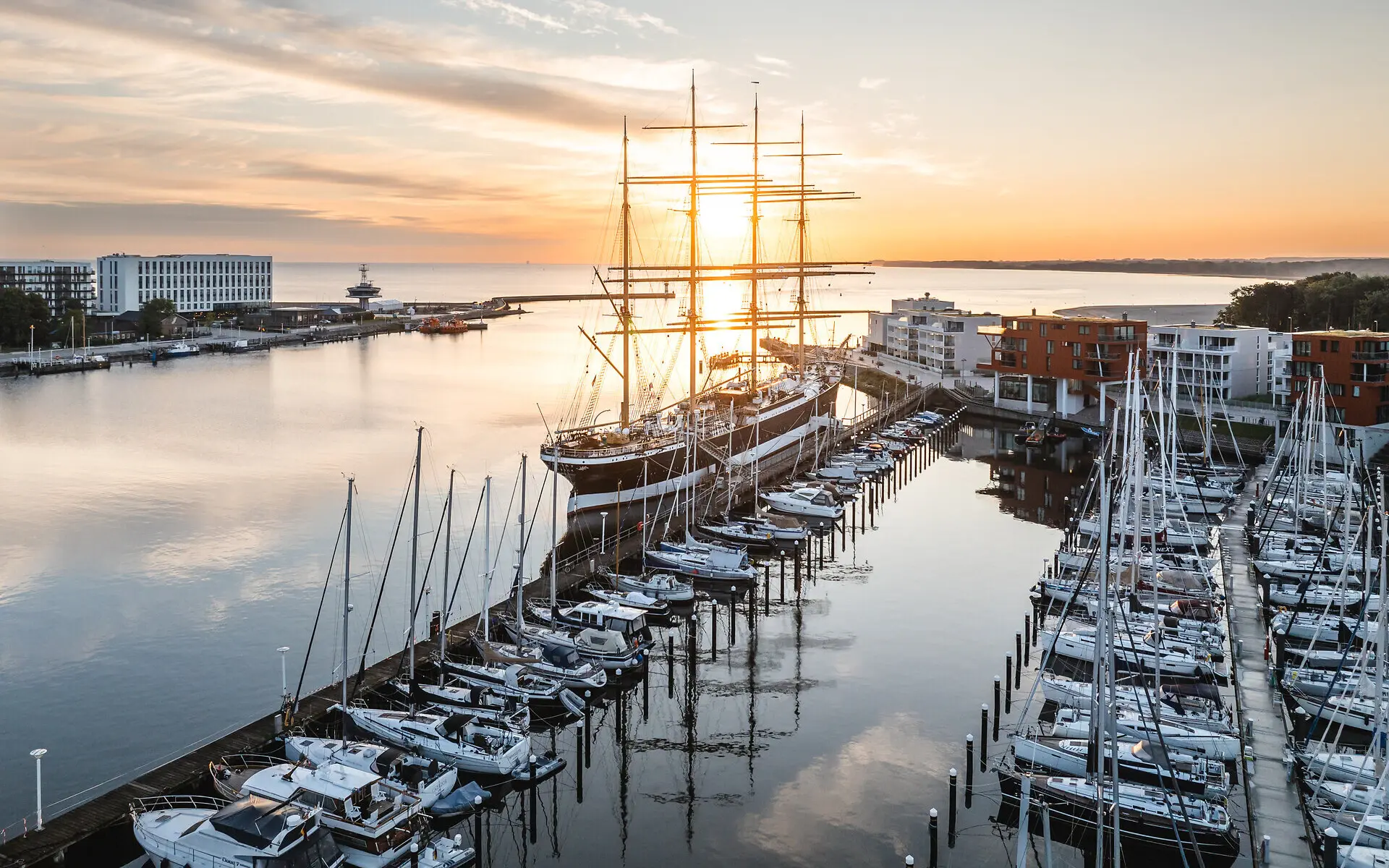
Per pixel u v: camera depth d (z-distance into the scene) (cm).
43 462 15925
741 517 12544
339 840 5347
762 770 6619
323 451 17075
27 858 5103
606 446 13825
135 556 11094
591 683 7588
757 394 18488
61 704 7525
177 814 5459
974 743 6575
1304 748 6322
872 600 9919
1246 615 9019
